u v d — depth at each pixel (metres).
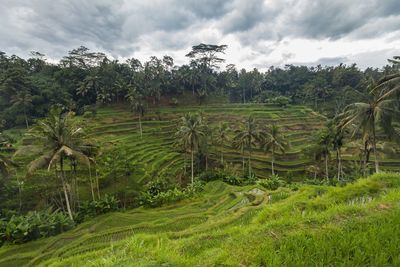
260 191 28.61
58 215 23.70
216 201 29.69
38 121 24.69
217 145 55.41
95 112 64.25
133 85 70.88
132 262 5.24
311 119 70.38
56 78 74.12
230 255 4.95
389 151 38.97
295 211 9.53
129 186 35.25
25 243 20.08
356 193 10.62
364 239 4.68
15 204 29.78
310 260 4.22
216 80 95.38
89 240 18.64
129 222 24.53
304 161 49.84
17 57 81.94
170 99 83.44
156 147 52.47
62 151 23.47
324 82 88.06
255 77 104.06
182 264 5.09
